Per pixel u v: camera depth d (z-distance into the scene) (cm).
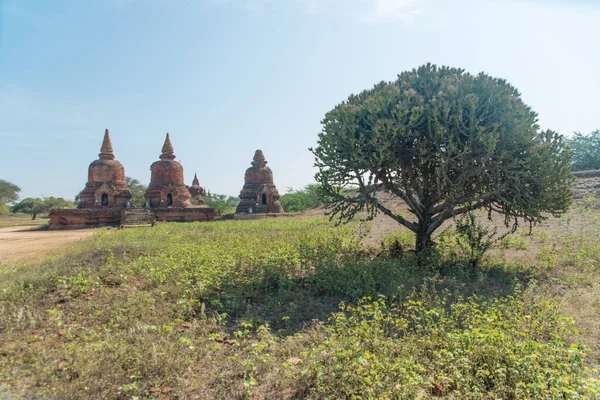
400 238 1523
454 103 1108
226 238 1728
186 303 747
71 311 720
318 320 688
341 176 1261
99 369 473
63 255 1266
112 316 671
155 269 989
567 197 1191
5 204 6312
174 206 3747
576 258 1081
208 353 549
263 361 516
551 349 504
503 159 1116
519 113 1114
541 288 855
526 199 1133
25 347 522
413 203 1284
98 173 3544
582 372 475
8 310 677
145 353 520
